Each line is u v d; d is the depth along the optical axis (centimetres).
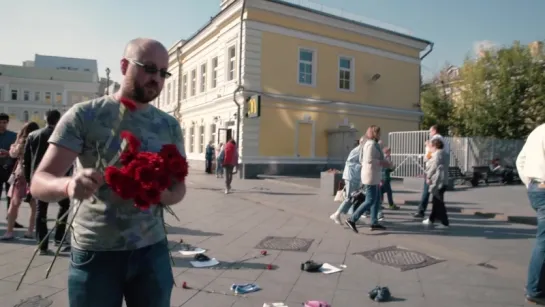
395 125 2619
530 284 426
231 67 2256
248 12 2033
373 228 768
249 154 2030
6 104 7212
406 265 547
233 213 948
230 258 566
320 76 2280
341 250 619
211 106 2445
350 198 803
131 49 204
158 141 214
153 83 205
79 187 171
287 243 655
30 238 639
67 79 7600
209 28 2455
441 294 445
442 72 3512
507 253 615
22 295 412
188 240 666
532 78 2488
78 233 200
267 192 1381
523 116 2541
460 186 1700
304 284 467
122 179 176
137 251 203
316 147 2262
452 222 870
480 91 2673
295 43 2180
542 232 418
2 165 670
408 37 2616
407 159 1900
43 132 547
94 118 200
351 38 2405
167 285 215
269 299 420
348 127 2378
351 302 418
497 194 1383
